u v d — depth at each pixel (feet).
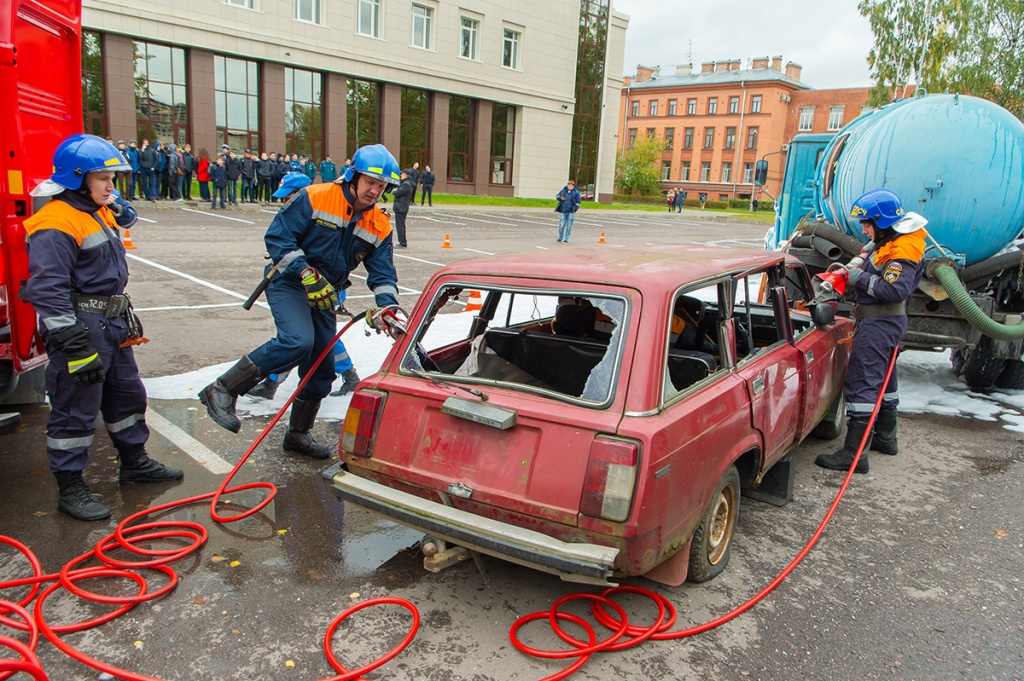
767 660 9.65
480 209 98.89
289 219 13.89
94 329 12.11
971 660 9.82
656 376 9.42
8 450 15.40
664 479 9.12
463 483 9.86
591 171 140.67
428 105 110.73
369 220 14.66
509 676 9.12
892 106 22.57
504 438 9.71
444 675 9.11
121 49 80.07
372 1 100.22
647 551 9.25
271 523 12.94
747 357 12.46
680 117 246.47
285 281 14.49
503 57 116.88
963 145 19.88
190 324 26.37
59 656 9.20
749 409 11.48
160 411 17.94
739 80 232.73
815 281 23.61
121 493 13.82
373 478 10.89
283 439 16.84
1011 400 22.50
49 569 11.16
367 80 102.47
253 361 14.07
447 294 11.50
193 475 14.75
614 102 148.25
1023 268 20.99
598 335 14.46
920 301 21.49
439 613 10.44
